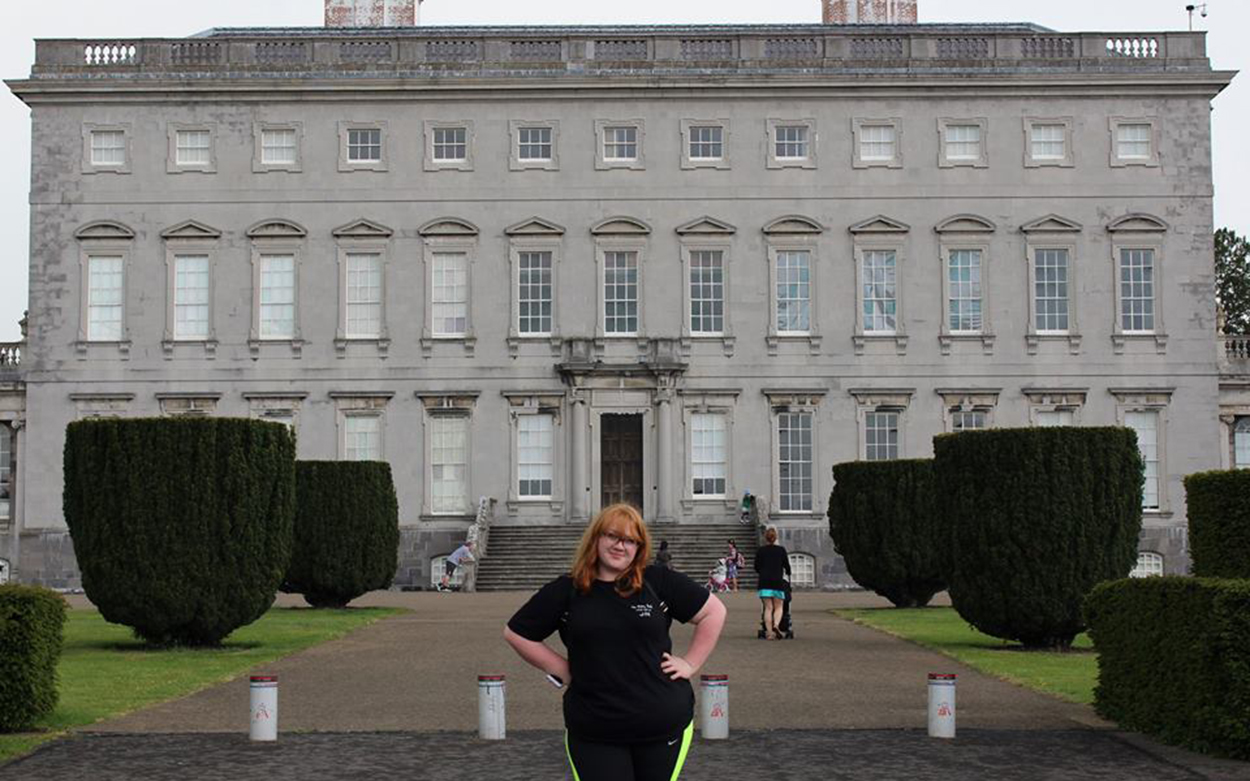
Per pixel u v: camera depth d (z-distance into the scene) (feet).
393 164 221.66
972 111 221.87
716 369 219.82
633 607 38.34
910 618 144.46
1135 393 219.00
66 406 219.00
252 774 60.18
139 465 110.01
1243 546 78.07
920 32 223.51
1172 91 221.46
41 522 217.56
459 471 219.20
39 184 220.84
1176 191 221.05
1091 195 221.05
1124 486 108.78
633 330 220.43
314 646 114.52
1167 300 220.23
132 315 219.61
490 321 219.82
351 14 266.98
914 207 220.84
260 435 113.29
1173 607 66.49
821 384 220.02
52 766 61.87
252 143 221.66
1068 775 59.41
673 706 38.06
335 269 220.23
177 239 220.43
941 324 219.82
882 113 222.07
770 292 220.43
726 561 197.57
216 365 219.61
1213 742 63.21
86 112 221.66
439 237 220.64
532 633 39.01
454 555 201.67
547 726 73.20
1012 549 108.37
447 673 96.22
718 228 220.23
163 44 223.30
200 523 110.42
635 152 222.28
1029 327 219.61
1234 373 222.69
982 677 93.09
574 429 218.18
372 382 219.61
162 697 83.87
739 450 219.20
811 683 90.43
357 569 160.45
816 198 221.05
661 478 217.15
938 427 219.41
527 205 221.05
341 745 67.26
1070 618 107.96
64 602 74.18
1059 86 221.05
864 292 220.64
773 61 223.30
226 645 115.34
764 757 63.93
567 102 222.48
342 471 161.38
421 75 221.87
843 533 164.45
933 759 63.21
